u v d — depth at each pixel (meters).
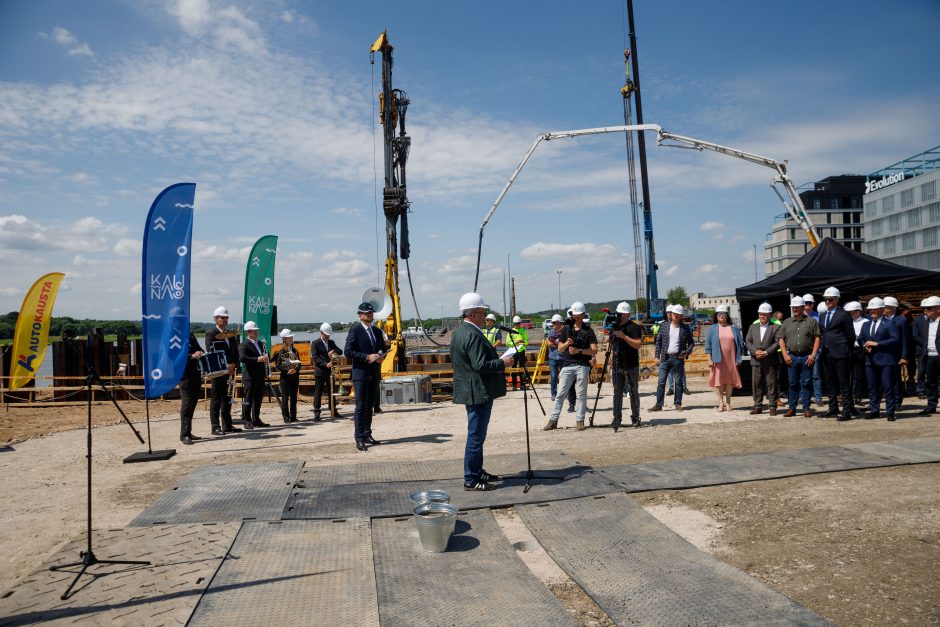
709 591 4.12
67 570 4.58
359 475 7.28
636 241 34.97
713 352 11.71
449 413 13.51
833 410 10.63
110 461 8.80
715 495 6.24
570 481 6.72
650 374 21.66
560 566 4.67
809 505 5.83
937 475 6.67
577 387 10.37
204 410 15.42
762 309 11.06
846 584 4.21
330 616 3.88
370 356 9.12
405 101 19.86
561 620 3.79
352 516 5.79
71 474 8.02
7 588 4.43
